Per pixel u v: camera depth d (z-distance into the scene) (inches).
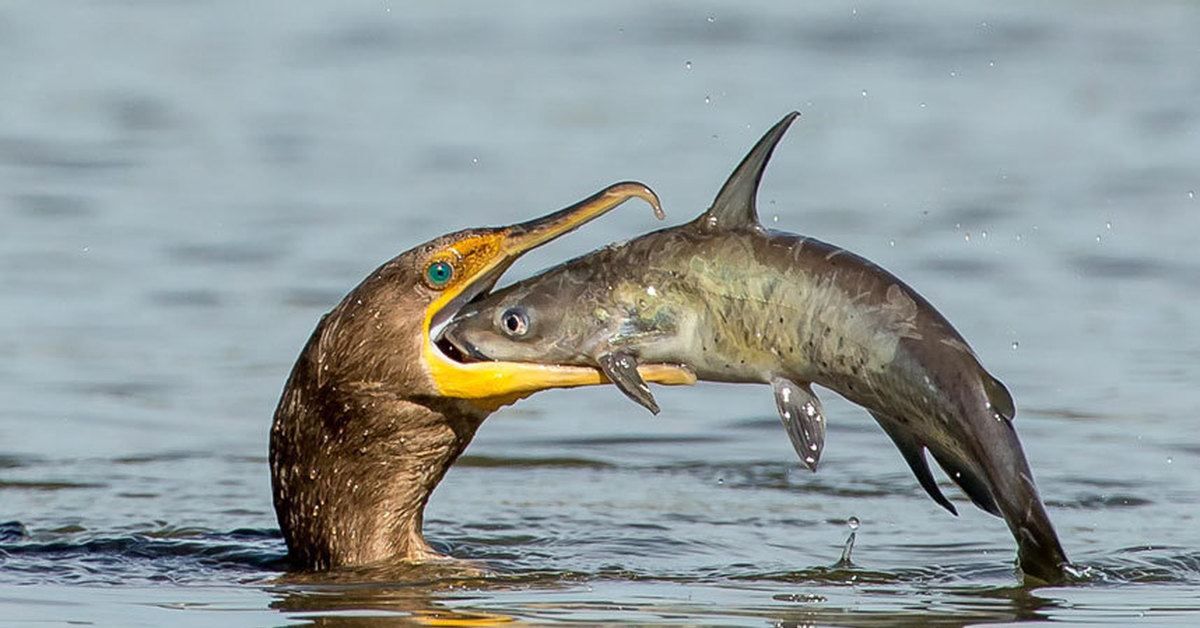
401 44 1087.0
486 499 469.1
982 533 436.1
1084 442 511.5
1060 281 679.1
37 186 816.3
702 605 361.7
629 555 413.4
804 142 889.5
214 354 602.2
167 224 758.5
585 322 370.0
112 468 496.7
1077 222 755.4
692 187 799.7
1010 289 669.9
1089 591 375.2
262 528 439.5
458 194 796.6
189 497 470.0
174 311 647.8
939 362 345.7
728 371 364.5
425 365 384.5
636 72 1012.5
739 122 911.0
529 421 546.9
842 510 459.2
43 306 650.8
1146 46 1049.5
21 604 362.6
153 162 859.4
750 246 361.7
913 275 686.5
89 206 784.9
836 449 515.2
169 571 396.2
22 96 971.9
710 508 460.4
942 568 400.2
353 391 389.4
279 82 1010.1
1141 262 701.9
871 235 738.8
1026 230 745.6
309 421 394.9
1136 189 805.2
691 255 365.1
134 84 999.6
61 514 451.2
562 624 345.1
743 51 1044.5
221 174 837.8
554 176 821.9
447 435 393.4
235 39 1104.2
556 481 488.1
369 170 840.9
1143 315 638.5
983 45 1049.5
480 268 387.9
